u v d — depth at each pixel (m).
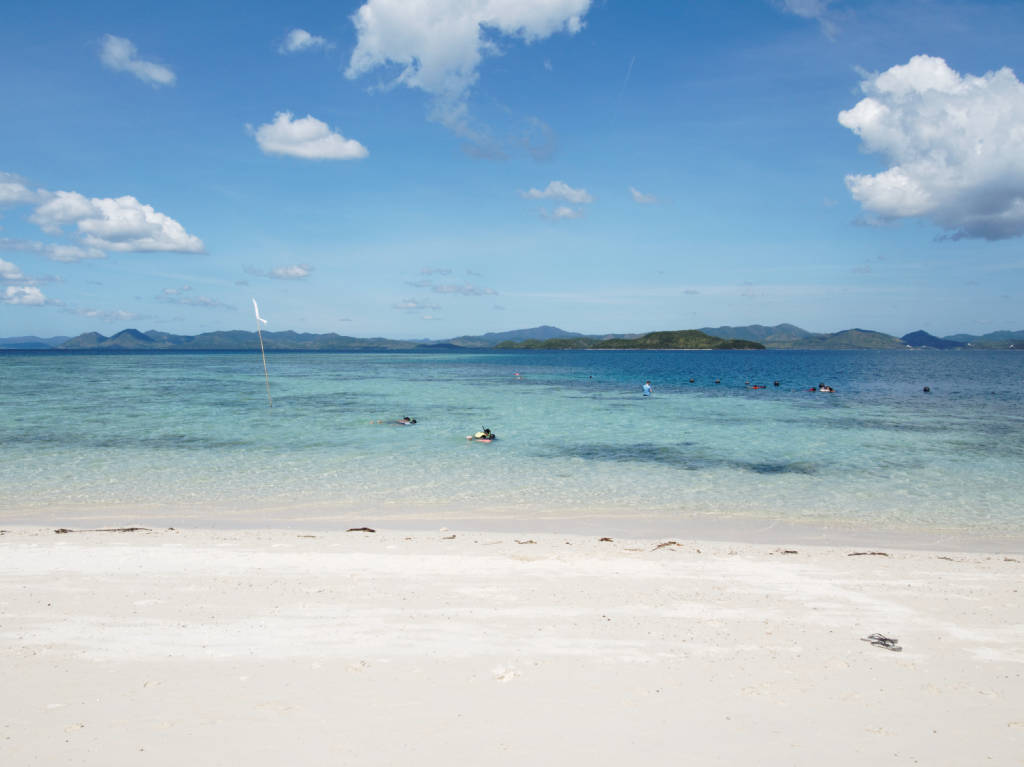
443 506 18.31
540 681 7.38
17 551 12.80
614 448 28.12
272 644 8.34
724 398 54.78
